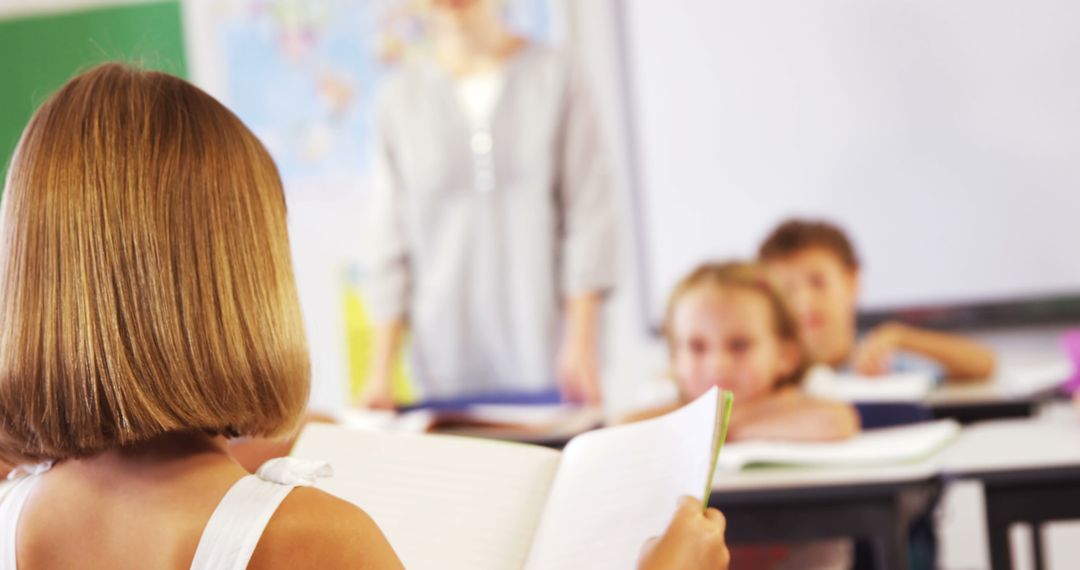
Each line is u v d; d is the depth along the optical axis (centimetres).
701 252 354
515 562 92
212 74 370
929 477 147
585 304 335
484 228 338
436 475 100
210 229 76
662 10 353
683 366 202
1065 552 330
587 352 332
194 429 76
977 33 338
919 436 170
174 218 75
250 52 368
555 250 337
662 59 354
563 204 340
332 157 366
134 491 76
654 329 356
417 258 344
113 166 76
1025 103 336
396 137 346
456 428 188
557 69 339
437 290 340
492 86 340
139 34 371
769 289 202
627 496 87
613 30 354
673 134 354
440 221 341
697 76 353
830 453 160
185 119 79
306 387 81
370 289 357
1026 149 337
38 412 75
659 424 91
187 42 371
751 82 351
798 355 202
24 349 75
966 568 335
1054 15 333
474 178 338
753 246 352
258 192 80
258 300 77
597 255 336
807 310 272
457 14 342
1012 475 148
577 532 88
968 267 341
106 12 371
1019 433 177
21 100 375
